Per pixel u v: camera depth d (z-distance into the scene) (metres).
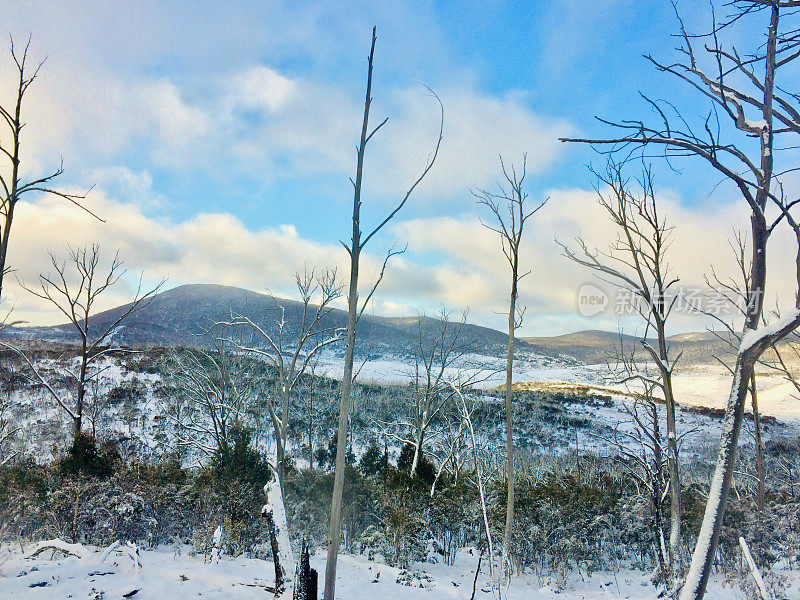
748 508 15.45
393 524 15.19
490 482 17.75
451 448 20.27
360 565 12.88
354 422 32.88
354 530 17.16
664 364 11.98
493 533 15.34
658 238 12.03
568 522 16.31
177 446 22.58
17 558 9.88
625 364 14.01
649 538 16.03
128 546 9.83
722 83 3.92
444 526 16.62
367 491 17.73
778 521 14.86
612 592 12.95
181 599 7.80
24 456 20.72
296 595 7.45
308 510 15.78
